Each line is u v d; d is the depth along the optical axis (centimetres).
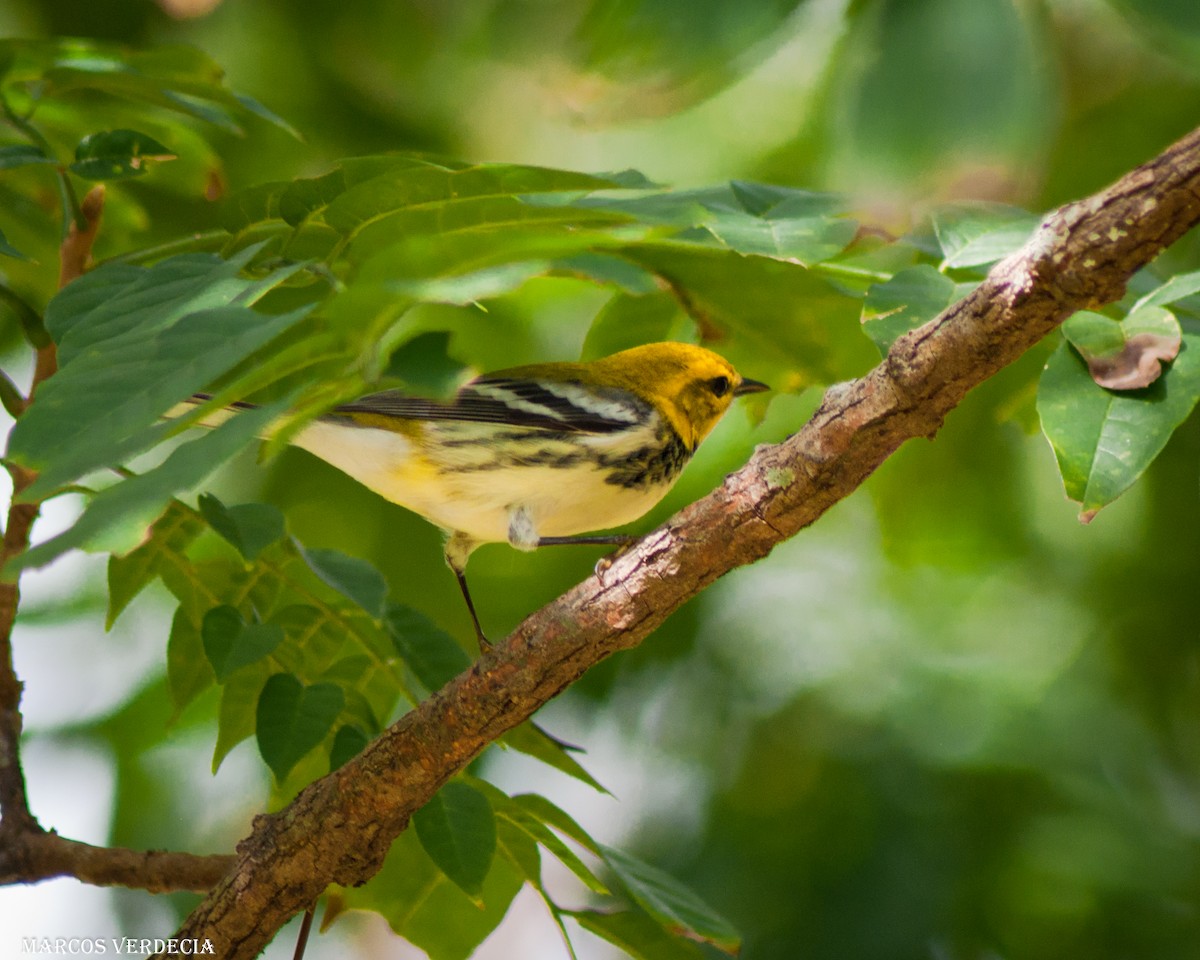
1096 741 1177
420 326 1182
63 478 362
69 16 1264
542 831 689
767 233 639
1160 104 1181
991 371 554
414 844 736
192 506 663
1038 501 1199
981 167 482
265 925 651
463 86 1365
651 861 1172
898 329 596
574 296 1240
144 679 1161
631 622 610
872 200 494
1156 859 1120
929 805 1121
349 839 637
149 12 1277
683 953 711
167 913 1159
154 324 470
